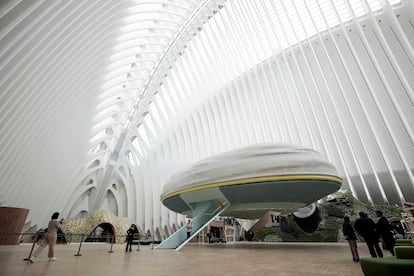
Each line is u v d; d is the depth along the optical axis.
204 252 9.26
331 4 20.56
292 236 18.45
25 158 15.87
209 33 25.33
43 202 19.83
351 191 19.91
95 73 17.06
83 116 19.31
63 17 10.81
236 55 24.83
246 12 22.91
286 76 23.38
